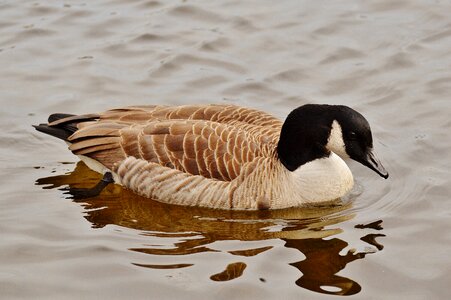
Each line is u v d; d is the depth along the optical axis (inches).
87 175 618.8
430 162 617.9
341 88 724.0
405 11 828.6
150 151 579.2
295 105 701.3
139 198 590.9
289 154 584.4
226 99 708.7
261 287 481.7
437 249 517.0
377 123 671.8
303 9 839.1
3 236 537.0
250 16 827.4
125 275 494.9
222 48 779.4
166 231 548.1
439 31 792.3
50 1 855.1
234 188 564.7
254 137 579.2
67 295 476.7
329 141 578.2
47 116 684.7
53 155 644.7
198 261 509.4
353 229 547.2
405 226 546.0
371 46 776.9
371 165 566.9
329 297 471.8
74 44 785.6
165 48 778.8
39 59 762.2
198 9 840.9
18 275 495.8
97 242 531.2
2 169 621.6
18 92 716.0
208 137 572.7
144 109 608.7
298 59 762.8
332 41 786.2
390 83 725.3
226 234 544.1
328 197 584.7
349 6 843.4
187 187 570.9
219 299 471.2
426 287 480.1
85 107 696.4
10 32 799.1
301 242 532.1
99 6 850.1
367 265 502.6
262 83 730.2
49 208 573.3
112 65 755.4
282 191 575.8
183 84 729.0
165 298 472.4
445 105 688.4
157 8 845.8
